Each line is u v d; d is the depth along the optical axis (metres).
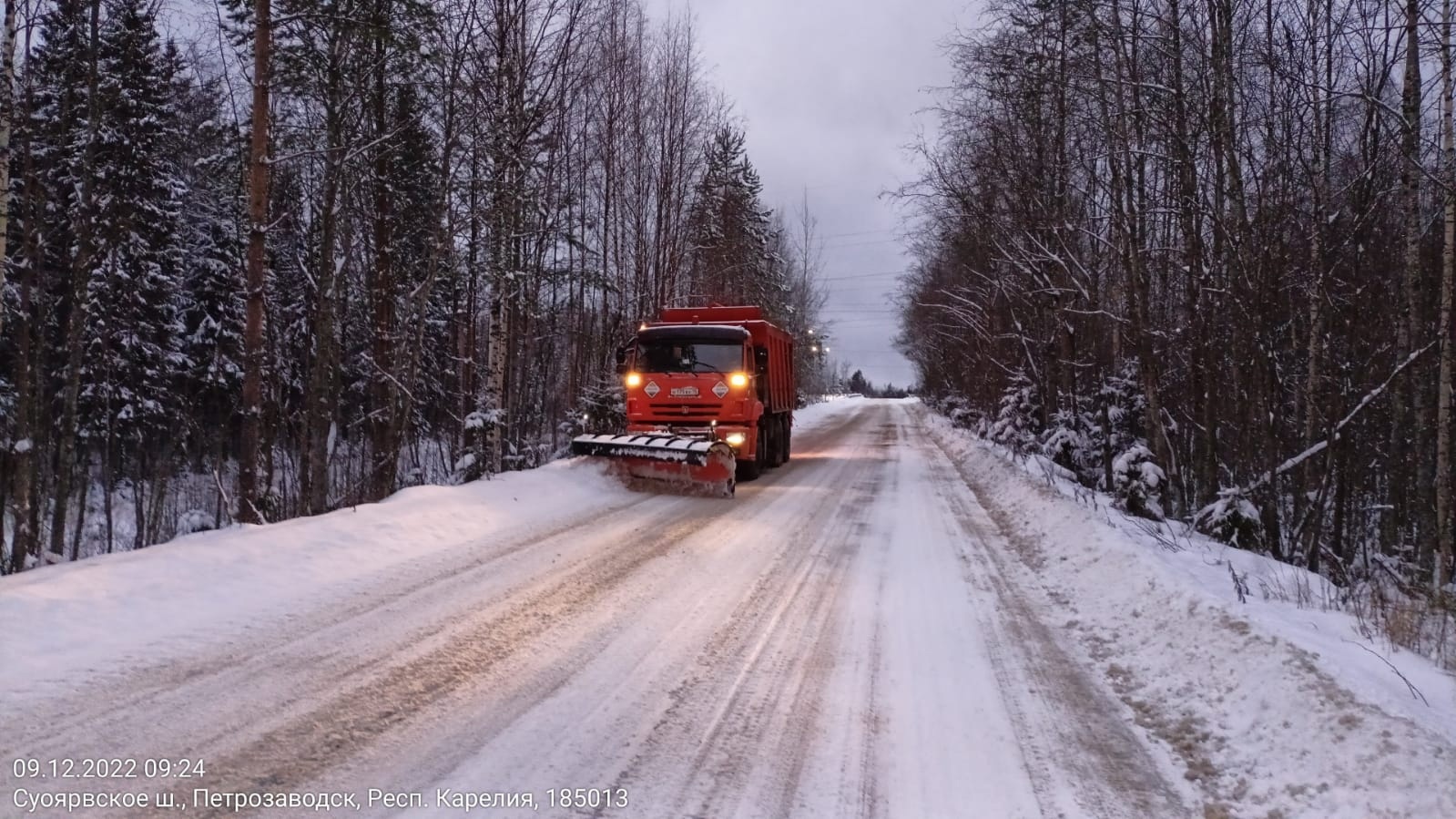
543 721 4.29
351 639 5.40
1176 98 11.88
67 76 14.34
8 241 17.41
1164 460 13.39
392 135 12.05
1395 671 4.62
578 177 20.02
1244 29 11.09
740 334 15.23
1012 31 15.84
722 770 3.82
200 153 17.19
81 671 4.47
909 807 3.55
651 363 15.44
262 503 9.80
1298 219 11.38
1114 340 19.39
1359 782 3.59
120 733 3.81
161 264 23.56
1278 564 8.59
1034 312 20.69
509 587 6.97
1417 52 9.29
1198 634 5.56
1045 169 16.61
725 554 8.76
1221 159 11.48
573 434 20.19
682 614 6.43
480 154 13.88
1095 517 9.54
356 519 8.52
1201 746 4.29
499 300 14.95
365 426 22.88
